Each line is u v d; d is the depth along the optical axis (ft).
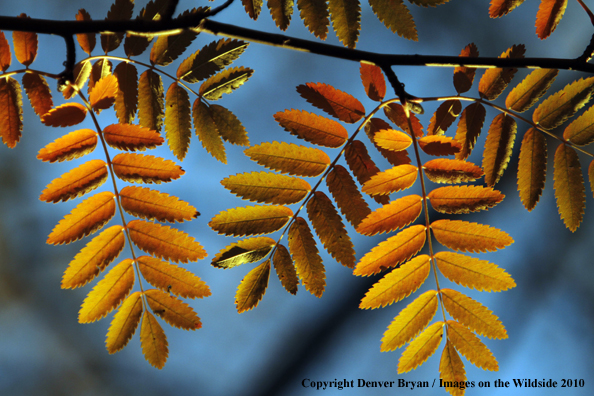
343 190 4.15
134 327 4.14
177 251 4.13
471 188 4.14
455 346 4.16
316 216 4.14
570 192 4.17
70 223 4.11
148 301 4.15
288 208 4.14
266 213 4.14
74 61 4.05
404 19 4.12
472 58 4.10
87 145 4.12
